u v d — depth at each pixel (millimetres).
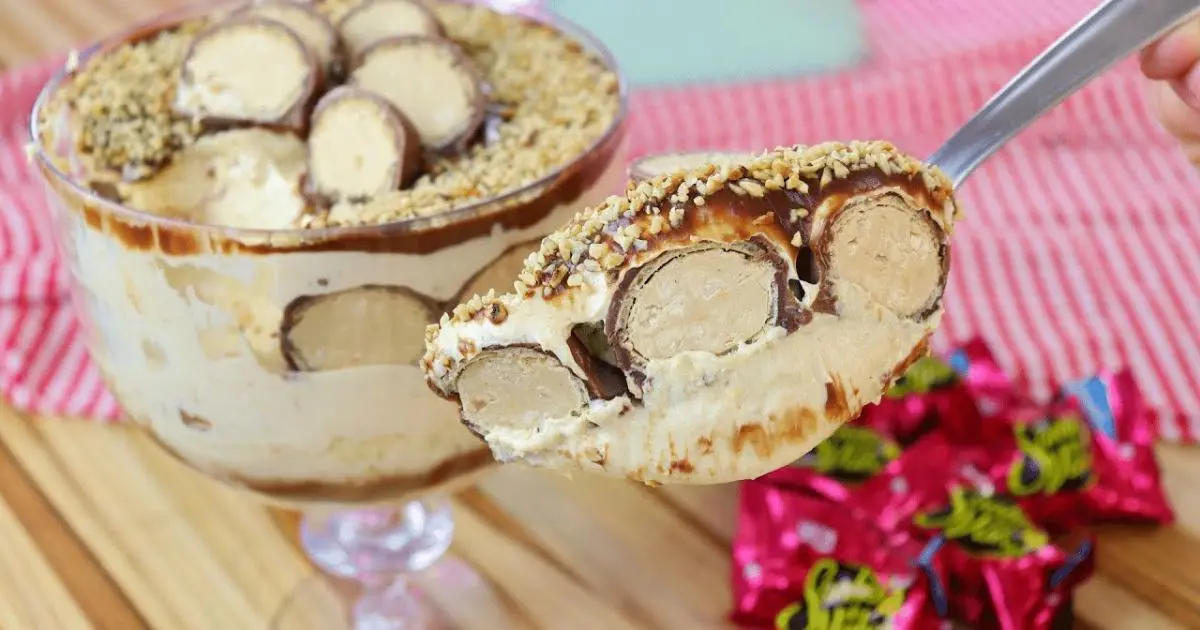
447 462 526
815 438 442
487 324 428
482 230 485
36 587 574
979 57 889
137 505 610
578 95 570
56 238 529
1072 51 492
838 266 433
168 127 549
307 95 538
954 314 697
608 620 569
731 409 434
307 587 583
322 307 488
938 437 587
